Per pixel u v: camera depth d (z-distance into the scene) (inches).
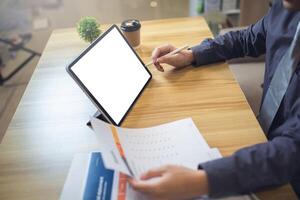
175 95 36.0
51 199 25.7
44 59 45.1
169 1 114.3
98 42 33.3
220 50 41.4
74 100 36.5
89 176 27.1
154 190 23.0
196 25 51.6
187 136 30.3
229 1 91.7
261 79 54.9
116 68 34.4
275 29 36.5
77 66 30.0
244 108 33.4
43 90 38.6
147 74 38.5
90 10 113.5
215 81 37.9
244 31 43.9
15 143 31.4
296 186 28.0
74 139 31.3
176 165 25.1
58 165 28.6
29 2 111.0
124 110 33.3
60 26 107.8
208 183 23.3
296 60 31.1
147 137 30.3
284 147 25.1
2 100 85.0
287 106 31.4
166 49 41.5
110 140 27.7
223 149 28.7
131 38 44.4
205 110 33.5
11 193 26.5
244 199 24.4
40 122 33.8
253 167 23.9
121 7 113.8
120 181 26.4
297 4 26.9
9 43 102.3
